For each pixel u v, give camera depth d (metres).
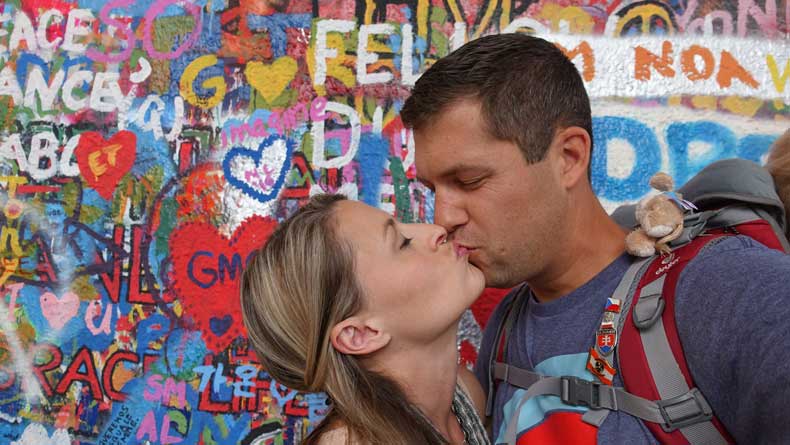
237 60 2.21
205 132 2.22
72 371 2.25
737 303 1.02
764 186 1.25
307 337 1.27
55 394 2.26
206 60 2.22
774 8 2.01
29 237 2.29
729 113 2.03
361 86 2.15
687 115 2.04
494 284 1.31
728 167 1.30
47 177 2.29
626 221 1.58
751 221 1.21
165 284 2.22
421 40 2.13
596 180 2.07
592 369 1.18
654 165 2.05
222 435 2.18
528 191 1.23
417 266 1.26
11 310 2.29
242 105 2.21
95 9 2.27
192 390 2.20
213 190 2.21
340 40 2.16
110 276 2.25
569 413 1.19
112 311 2.24
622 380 1.15
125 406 2.22
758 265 1.04
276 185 2.19
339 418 1.25
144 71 2.25
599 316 1.24
